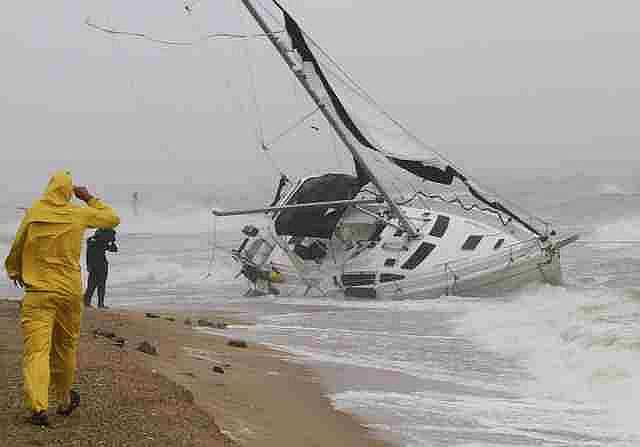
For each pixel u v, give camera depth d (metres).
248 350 45.97
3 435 21.52
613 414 33.75
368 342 52.66
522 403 35.88
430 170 80.50
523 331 53.03
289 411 31.70
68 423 23.05
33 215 22.53
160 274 105.75
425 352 48.94
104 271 61.34
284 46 76.12
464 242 77.69
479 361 45.97
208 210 188.38
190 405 27.03
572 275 83.06
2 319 41.12
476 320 60.12
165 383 29.05
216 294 89.12
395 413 33.47
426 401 35.84
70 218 22.73
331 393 36.44
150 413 24.89
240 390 33.84
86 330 40.75
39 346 22.14
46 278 22.25
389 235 81.00
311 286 81.25
